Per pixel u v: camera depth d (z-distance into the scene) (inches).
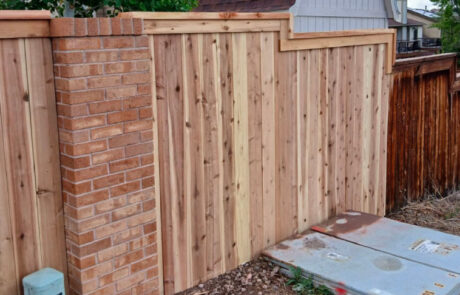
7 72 110.0
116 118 124.0
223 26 149.9
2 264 114.0
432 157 261.1
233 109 158.6
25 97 113.7
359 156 215.0
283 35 170.2
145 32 129.6
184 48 141.6
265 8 359.9
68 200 121.4
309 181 192.1
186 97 144.3
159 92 137.1
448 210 246.5
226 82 154.9
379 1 430.9
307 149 188.9
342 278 151.5
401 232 188.4
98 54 118.5
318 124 191.9
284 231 184.4
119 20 121.4
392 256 167.5
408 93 236.8
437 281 150.1
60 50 114.7
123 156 126.8
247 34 159.2
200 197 152.8
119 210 127.9
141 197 132.4
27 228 117.5
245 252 170.4
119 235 128.7
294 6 341.7
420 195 257.8
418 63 237.6
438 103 258.4
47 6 190.4
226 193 160.7
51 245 122.5
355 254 169.2
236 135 160.9
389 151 231.6
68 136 117.4
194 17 140.6
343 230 190.7
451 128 271.4
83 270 122.3
